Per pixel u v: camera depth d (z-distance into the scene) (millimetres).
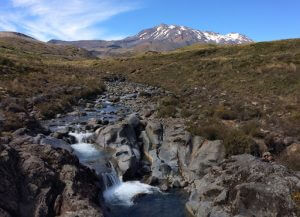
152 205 25609
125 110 48844
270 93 55188
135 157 31234
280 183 20531
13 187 19500
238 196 21250
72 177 22062
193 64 97375
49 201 20359
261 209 20156
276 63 75500
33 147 23625
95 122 39000
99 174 27297
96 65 132000
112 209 24797
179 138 31875
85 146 33562
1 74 60844
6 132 27812
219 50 119688
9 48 180875
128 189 28078
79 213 19844
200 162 29062
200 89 66812
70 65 125750
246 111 39375
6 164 20109
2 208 18250
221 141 29562
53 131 35500
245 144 28516
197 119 37375
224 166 25828
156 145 33594
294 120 36156
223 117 37812
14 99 43656
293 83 58688
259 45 111438
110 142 33188
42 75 70188
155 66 109188
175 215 24125
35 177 20719
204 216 22500
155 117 40625
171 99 49500
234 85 66688
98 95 63844
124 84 81375
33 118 35125
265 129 33188
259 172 22188
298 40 107375
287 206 19359
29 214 19375
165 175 30016
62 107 47344
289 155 28266
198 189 25500
